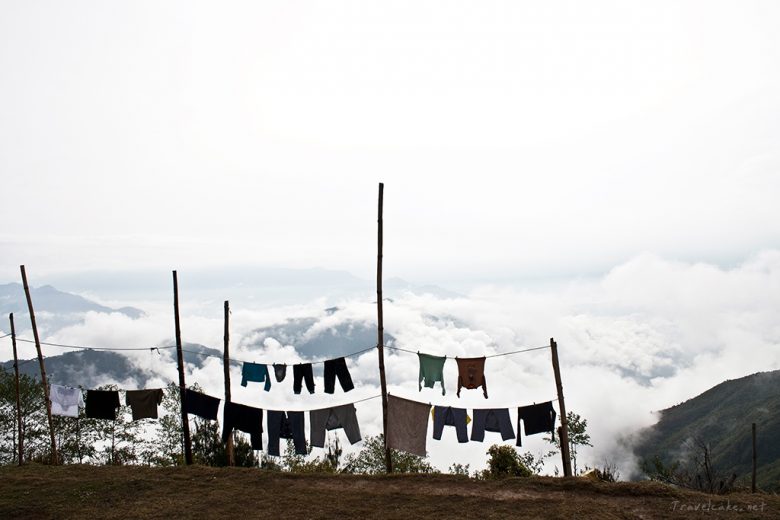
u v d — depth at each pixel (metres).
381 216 19.38
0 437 30.61
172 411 33.03
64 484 16.16
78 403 19.77
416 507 13.57
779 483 69.75
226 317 20.25
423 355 17.64
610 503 13.50
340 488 15.47
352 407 17.89
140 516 13.34
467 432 17.14
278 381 18.70
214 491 15.27
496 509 13.20
